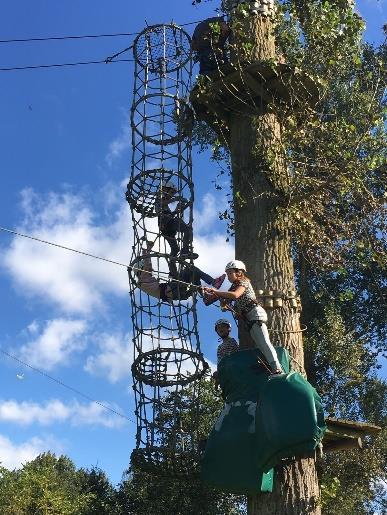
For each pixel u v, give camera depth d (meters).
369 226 9.27
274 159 8.79
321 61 8.96
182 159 8.94
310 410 6.71
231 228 9.45
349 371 14.65
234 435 7.11
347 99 9.50
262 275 8.30
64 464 39.28
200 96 9.23
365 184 9.30
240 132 9.25
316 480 7.27
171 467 7.72
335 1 9.09
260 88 9.05
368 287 15.99
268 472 6.93
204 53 9.52
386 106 8.79
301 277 14.73
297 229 9.06
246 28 9.48
